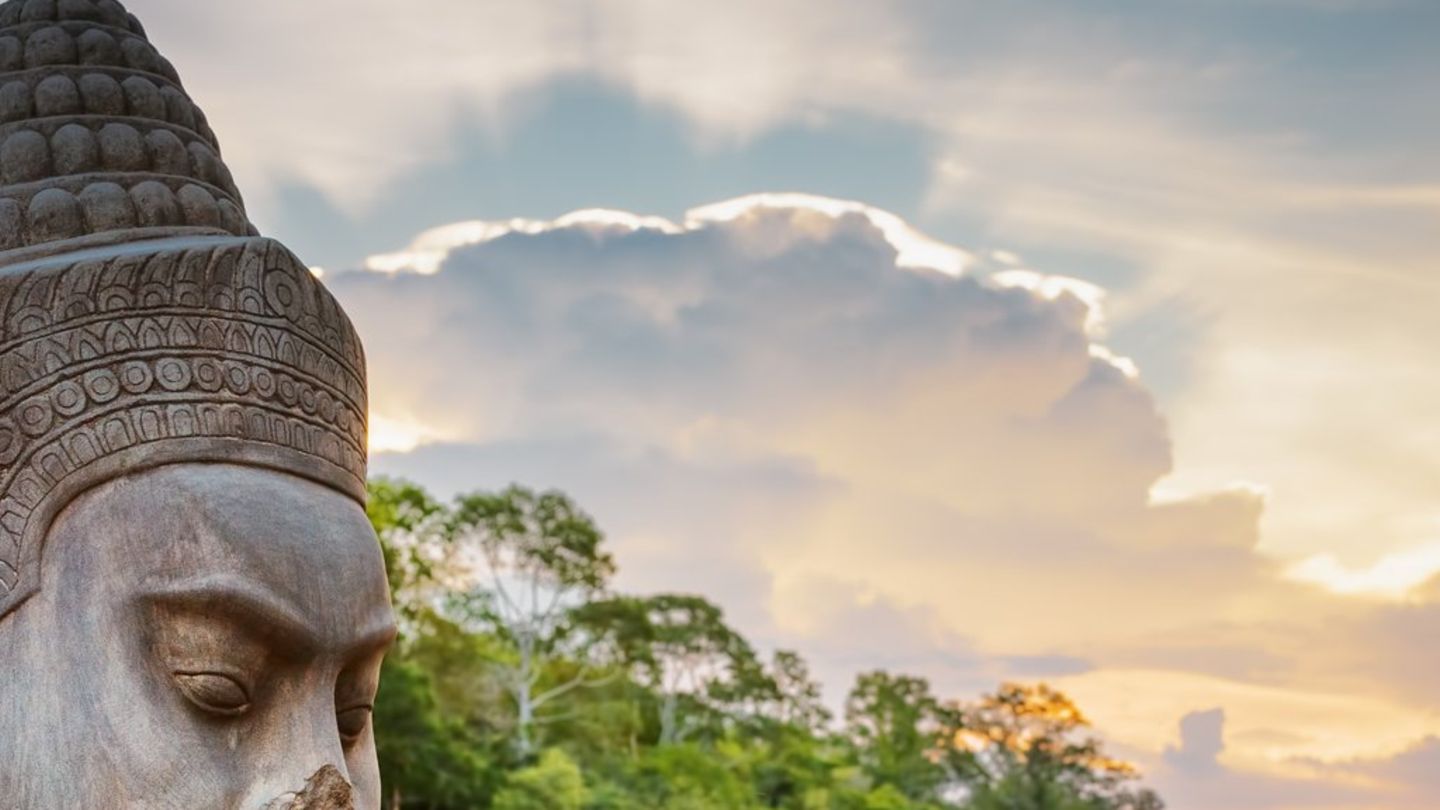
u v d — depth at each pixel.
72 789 4.25
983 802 69.44
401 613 44.38
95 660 4.34
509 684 50.62
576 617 53.50
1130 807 70.75
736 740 66.88
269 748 4.44
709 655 65.81
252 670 4.43
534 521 51.53
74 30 5.23
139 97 5.16
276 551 4.48
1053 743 71.56
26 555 4.40
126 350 4.51
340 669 4.63
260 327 4.67
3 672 4.35
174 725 4.34
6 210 4.80
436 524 47.66
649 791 49.50
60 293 4.50
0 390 4.46
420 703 35.25
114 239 4.79
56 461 4.43
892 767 72.62
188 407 4.53
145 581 4.38
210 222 5.04
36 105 5.05
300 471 4.67
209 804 4.31
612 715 53.50
